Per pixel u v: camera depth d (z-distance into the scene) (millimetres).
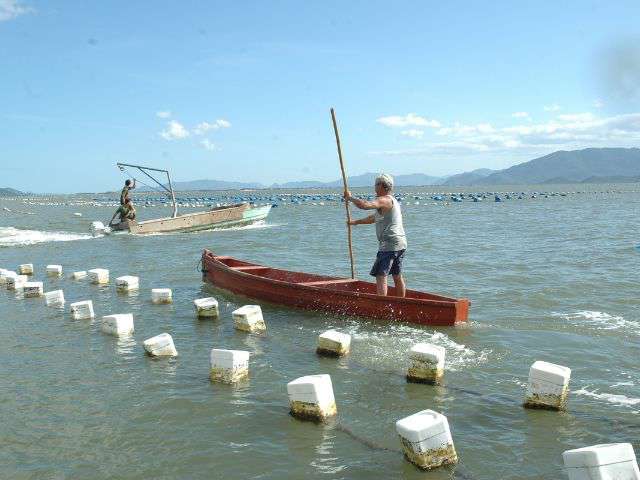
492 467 4680
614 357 7637
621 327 9242
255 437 5355
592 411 5789
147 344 7961
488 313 10445
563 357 7641
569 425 5453
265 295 11531
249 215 33594
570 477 3980
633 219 37938
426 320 9219
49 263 19250
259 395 6426
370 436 5305
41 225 40000
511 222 36719
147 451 5129
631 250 19875
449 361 7473
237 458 4957
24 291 12891
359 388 6559
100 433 5508
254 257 20250
